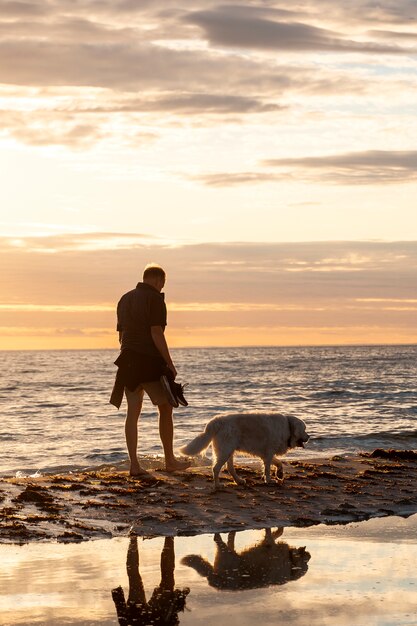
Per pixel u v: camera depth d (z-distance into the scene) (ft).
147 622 14.29
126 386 28.68
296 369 269.03
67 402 124.47
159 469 31.14
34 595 15.93
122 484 27.66
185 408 102.63
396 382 173.37
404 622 14.15
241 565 18.26
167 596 15.85
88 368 346.54
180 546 20.08
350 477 30.04
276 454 29.25
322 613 14.73
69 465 47.29
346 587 16.43
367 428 73.31
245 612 14.84
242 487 27.73
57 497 25.44
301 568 17.97
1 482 28.17
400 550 19.67
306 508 24.63
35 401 127.95
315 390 145.07
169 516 23.21
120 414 99.14
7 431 77.51
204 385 166.50
